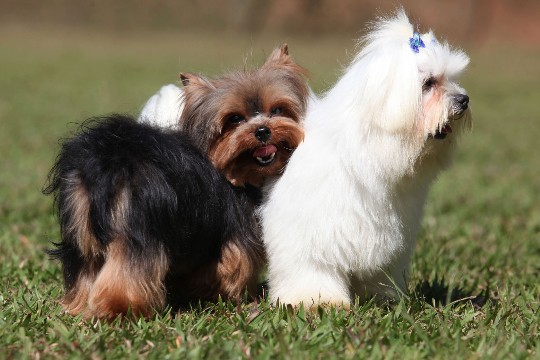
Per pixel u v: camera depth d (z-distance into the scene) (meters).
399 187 7.18
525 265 9.88
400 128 6.73
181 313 7.41
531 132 25.89
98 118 7.69
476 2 59.84
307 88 8.20
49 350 6.10
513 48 56.31
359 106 6.88
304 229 7.23
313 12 59.62
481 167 19.12
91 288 7.01
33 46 50.16
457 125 7.18
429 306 7.43
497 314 7.12
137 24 58.38
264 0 59.88
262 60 9.38
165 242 7.00
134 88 33.59
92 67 41.75
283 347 5.86
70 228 6.98
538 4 60.78
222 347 6.09
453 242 11.27
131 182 6.82
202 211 7.30
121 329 6.57
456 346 6.12
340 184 7.07
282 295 7.43
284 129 7.62
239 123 7.79
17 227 11.30
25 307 7.32
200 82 7.96
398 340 6.28
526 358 5.96
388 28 7.16
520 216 13.41
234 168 7.73
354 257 7.23
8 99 30.03
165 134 7.33
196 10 59.97
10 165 17.00
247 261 7.68
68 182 7.00
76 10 59.03
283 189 7.42
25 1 60.06
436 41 7.33
